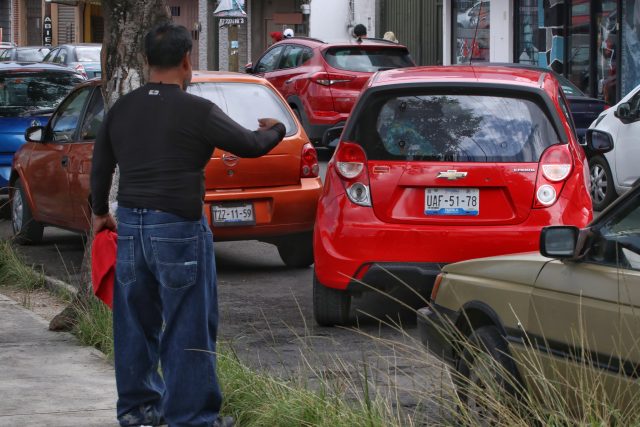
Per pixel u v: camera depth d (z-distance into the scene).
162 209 13.23
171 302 13.35
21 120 38.66
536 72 22.11
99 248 14.27
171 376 13.48
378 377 16.73
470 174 20.34
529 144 20.61
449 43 81.44
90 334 19.98
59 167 29.77
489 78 21.09
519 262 13.95
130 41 21.27
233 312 23.17
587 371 12.07
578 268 12.81
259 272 28.19
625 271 12.14
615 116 39.78
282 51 56.28
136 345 14.12
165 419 13.77
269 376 15.59
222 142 13.20
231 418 14.10
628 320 11.66
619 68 61.75
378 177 20.66
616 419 11.47
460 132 20.69
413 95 21.03
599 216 12.78
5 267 27.19
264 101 27.86
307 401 14.16
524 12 71.88
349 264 20.58
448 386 13.62
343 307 21.20
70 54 77.62
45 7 128.62
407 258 20.36
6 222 38.53
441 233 20.27
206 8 113.31
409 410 14.93
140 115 13.37
